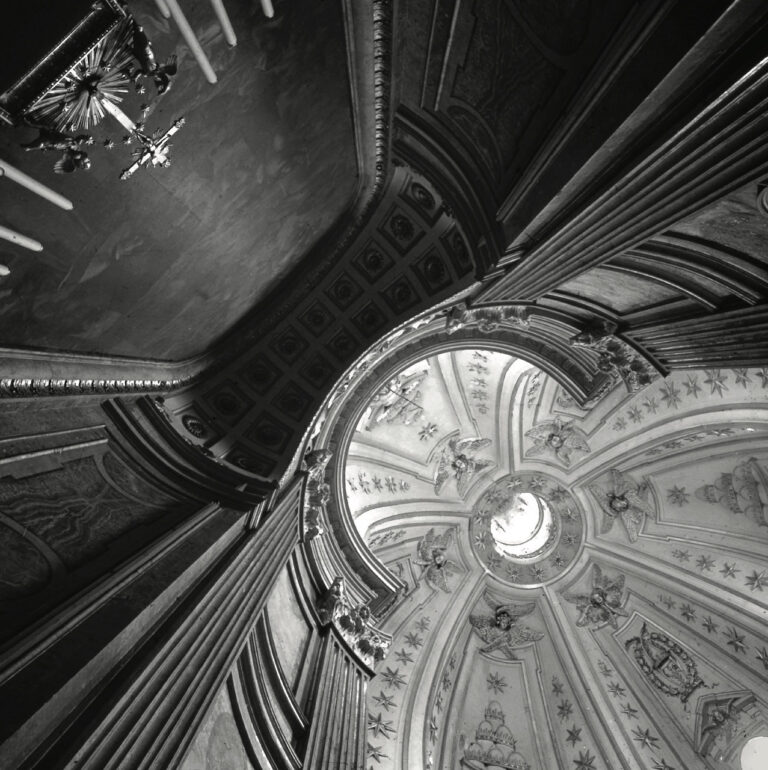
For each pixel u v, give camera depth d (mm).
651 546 17484
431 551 17500
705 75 3557
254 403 9555
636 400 15906
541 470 18406
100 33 3203
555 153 5242
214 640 5105
